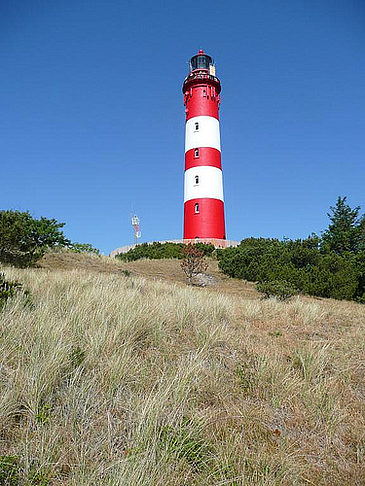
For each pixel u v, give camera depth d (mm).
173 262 28141
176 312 7473
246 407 3824
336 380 4797
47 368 3729
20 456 2682
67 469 2705
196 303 8984
